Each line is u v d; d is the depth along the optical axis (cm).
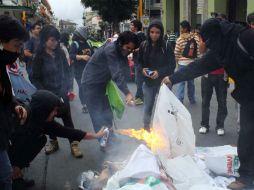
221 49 405
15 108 367
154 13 3553
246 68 397
